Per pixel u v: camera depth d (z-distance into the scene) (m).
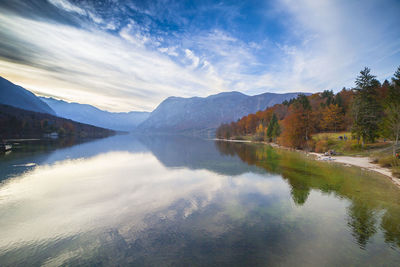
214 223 15.41
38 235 13.78
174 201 20.41
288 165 40.16
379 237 13.19
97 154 59.97
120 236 13.57
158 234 13.77
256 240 12.91
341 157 47.91
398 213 16.88
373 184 25.66
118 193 23.11
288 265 10.47
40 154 55.72
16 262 10.94
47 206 19.08
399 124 38.12
